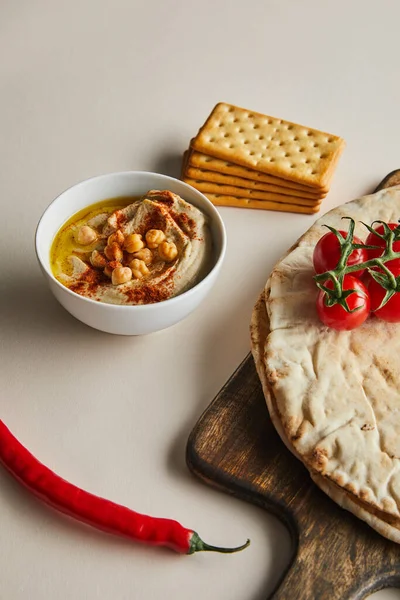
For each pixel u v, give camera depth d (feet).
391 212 1.73
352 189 1.96
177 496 1.49
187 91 2.16
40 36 2.27
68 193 1.65
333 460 1.41
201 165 1.86
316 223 1.72
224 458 1.49
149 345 1.68
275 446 1.50
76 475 1.50
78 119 2.08
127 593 1.39
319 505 1.44
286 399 1.47
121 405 1.59
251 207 1.91
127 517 1.40
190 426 1.57
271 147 1.89
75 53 2.23
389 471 1.40
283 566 1.42
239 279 1.79
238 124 1.93
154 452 1.54
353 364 1.51
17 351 1.65
